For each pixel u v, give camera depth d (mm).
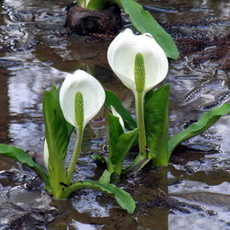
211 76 10531
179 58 11320
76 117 6363
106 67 10945
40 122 8773
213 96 9703
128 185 7168
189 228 6348
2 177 7309
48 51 11688
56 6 14445
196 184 7195
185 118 8914
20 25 13062
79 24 12453
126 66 6816
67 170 7418
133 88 6926
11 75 10500
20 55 11453
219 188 7109
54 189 6801
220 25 13133
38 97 9609
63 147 6598
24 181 7215
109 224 6418
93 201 6820
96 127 8594
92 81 6375
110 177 7195
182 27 12945
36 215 6555
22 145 8070
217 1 14969
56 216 6547
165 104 7188
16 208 6668
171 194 6992
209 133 8422
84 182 6691
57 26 13023
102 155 7816
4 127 8594
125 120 7582
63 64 11055
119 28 12734
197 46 11844
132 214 6586
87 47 11922
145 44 6691
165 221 6473
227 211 6676
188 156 7832
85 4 12625
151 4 14703
